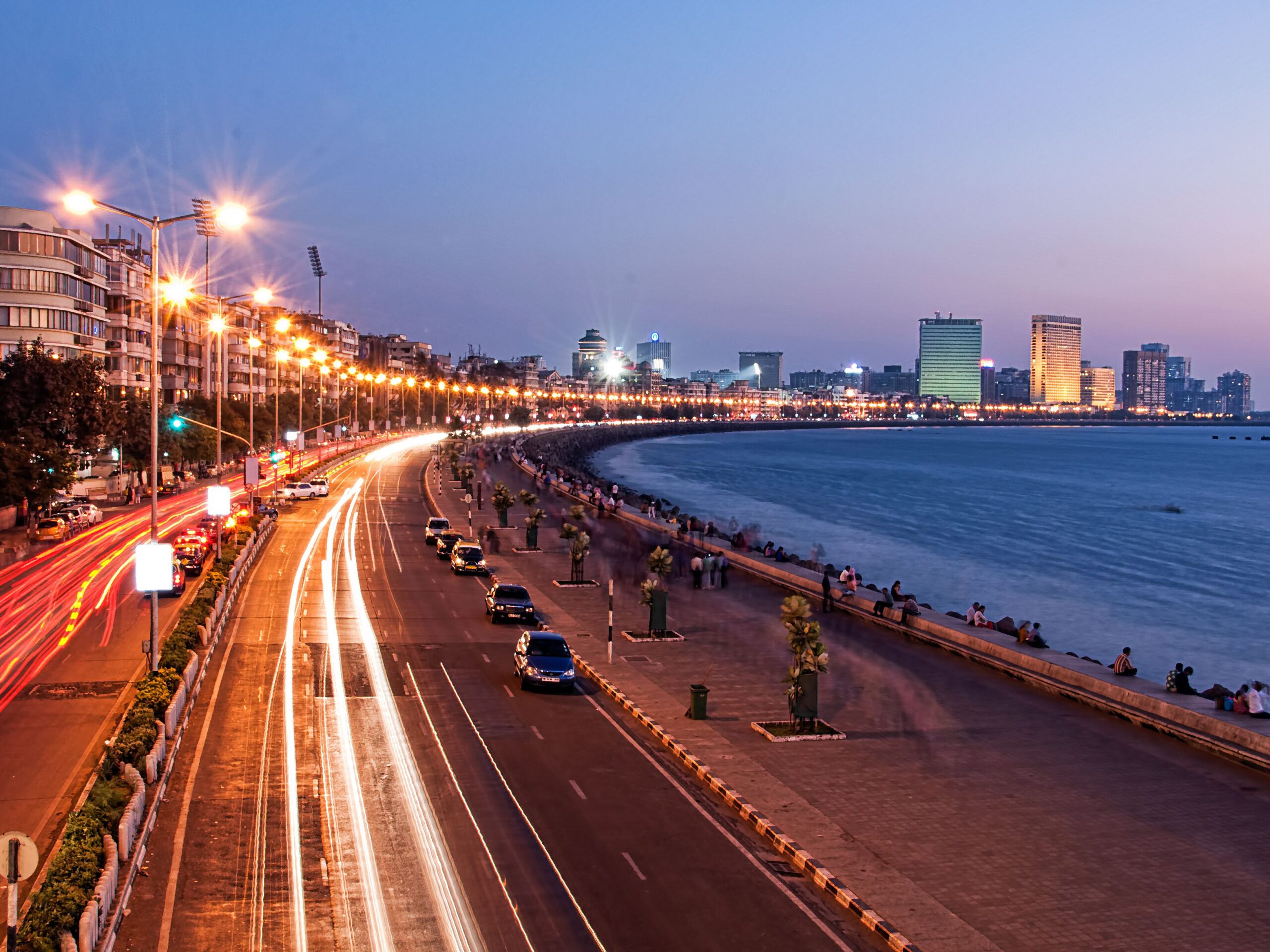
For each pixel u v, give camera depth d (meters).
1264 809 26.61
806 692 32.00
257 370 179.25
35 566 59.78
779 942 19.00
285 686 35.44
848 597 53.53
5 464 68.56
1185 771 29.62
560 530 84.38
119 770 24.06
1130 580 89.19
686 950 18.56
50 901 17.33
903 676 40.19
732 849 23.20
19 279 96.50
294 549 68.88
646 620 48.81
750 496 159.38
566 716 33.09
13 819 23.53
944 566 94.38
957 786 27.67
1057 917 20.27
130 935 18.59
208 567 56.75
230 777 26.55
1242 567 97.69
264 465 128.88
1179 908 20.81
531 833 23.62
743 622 49.44
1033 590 83.50
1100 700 36.06
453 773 27.44
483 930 19.05
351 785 26.25
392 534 77.81
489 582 58.59
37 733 29.45
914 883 21.55
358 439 186.62
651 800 26.06
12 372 78.31
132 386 115.06
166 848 22.25
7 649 39.38
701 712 32.66
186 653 34.81
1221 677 57.75
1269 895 21.50
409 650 41.47
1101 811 26.17
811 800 26.09
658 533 85.19
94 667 36.69
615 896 20.64
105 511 87.31
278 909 19.67
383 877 21.12
